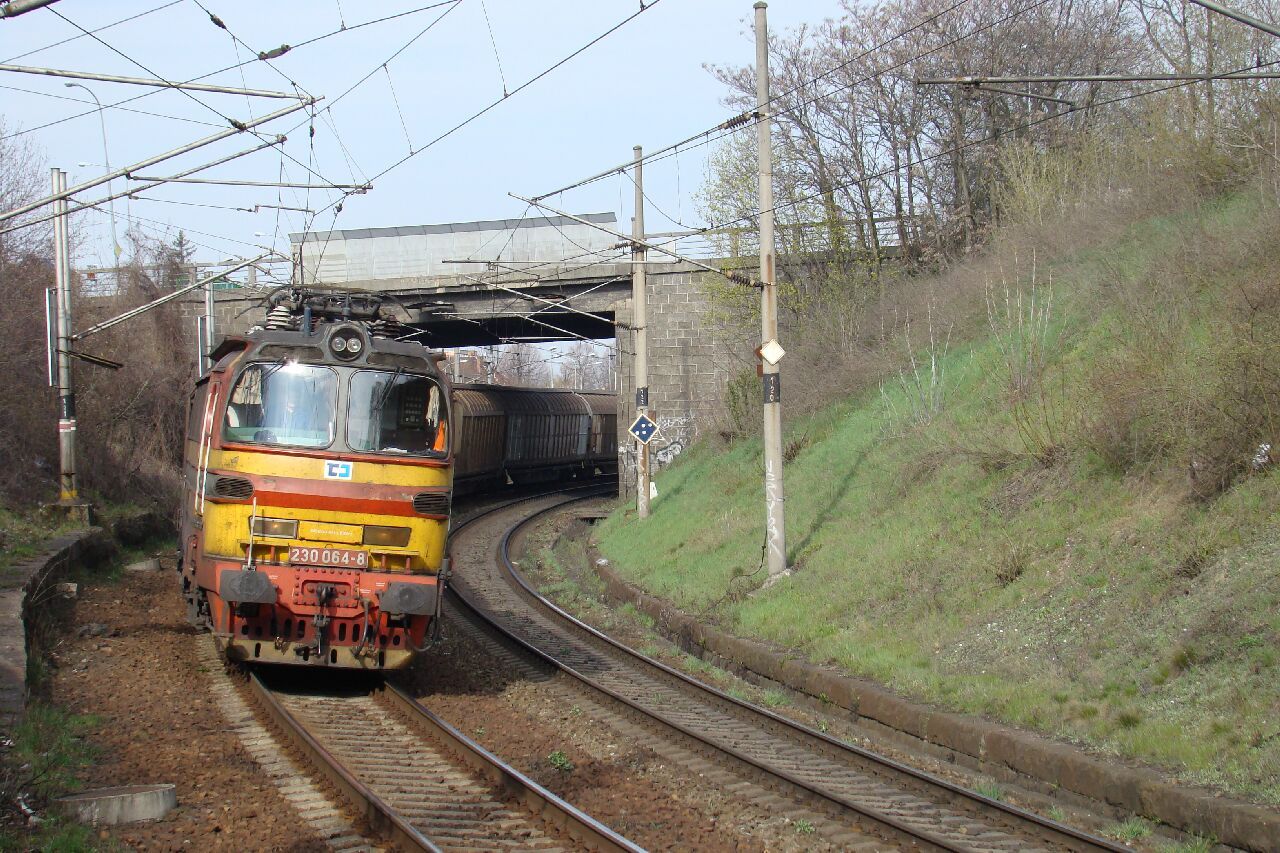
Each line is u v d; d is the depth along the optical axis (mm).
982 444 16781
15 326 27344
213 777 8445
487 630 17062
